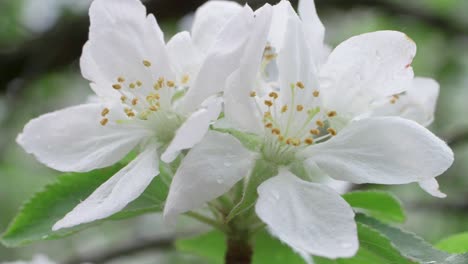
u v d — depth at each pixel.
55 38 0.39
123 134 0.18
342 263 0.18
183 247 0.22
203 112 0.16
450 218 0.40
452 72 0.47
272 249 0.20
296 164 0.17
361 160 0.17
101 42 0.18
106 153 0.18
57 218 0.18
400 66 0.17
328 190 0.16
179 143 0.16
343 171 0.17
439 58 0.48
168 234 0.31
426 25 0.47
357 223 0.17
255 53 0.16
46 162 0.18
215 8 0.18
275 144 0.17
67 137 0.18
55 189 0.19
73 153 0.18
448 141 0.31
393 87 0.17
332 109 0.18
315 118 0.17
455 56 0.47
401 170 0.17
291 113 0.17
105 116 0.18
